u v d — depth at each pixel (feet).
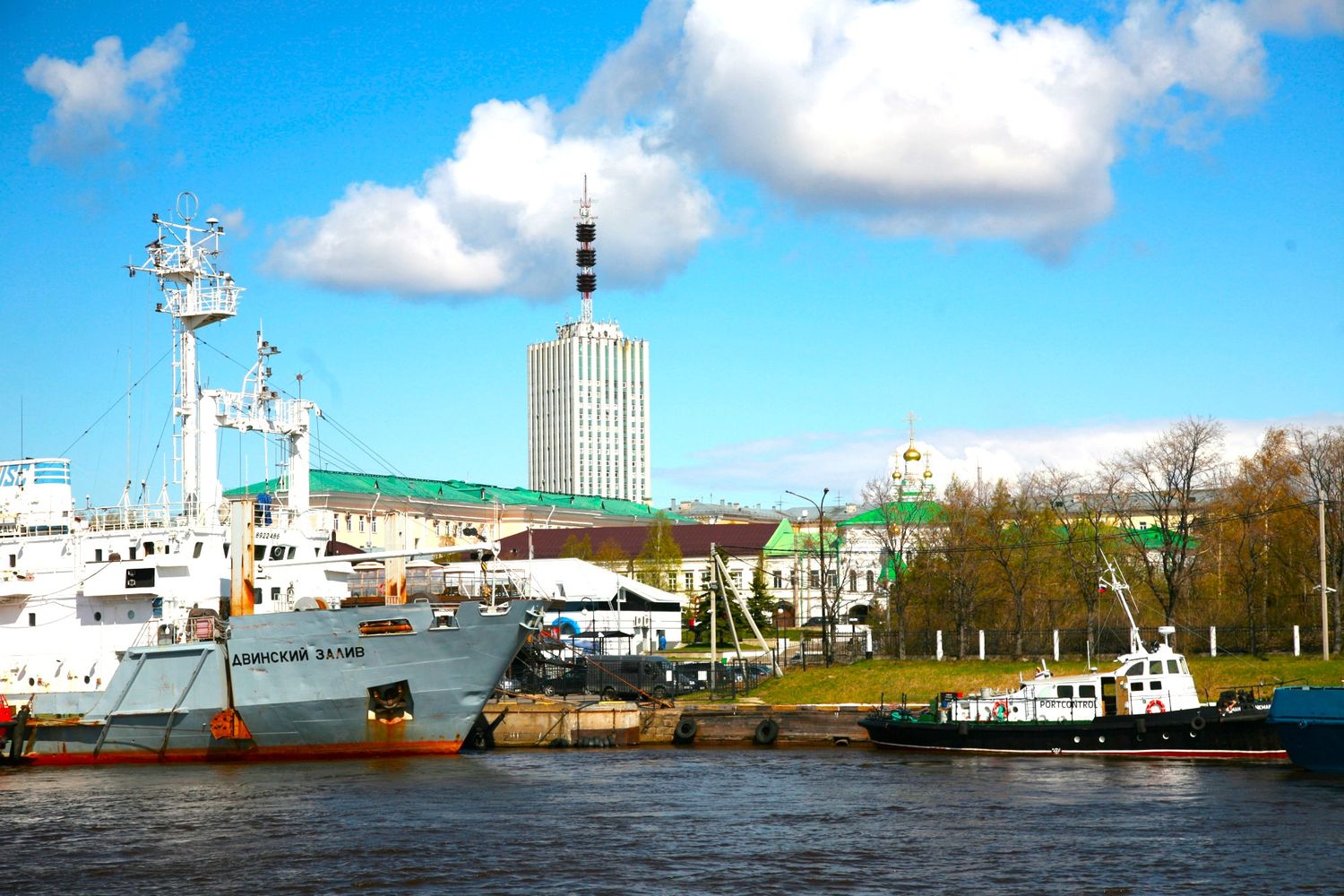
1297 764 208.33
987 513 385.09
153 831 162.61
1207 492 378.94
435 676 221.25
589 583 446.60
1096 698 235.81
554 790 193.88
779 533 638.94
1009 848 152.66
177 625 232.73
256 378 267.80
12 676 245.24
